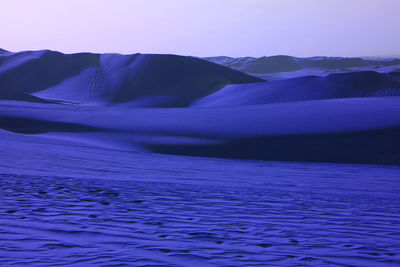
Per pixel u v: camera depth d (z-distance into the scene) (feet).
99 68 344.90
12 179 22.29
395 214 17.06
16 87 318.65
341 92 236.22
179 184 29.81
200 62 358.84
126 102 276.82
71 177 28.73
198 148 87.56
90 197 17.15
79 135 101.71
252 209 16.48
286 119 114.83
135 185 24.94
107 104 272.51
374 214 16.66
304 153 82.53
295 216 15.12
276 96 229.45
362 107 129.29
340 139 90.79
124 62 346.74
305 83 246.47
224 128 107.45
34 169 33.78
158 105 264.52
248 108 142.61
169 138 97.81
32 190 18.07
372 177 48.80
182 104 264.31
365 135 92.89
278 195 24.00
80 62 359.87
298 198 22.63
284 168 58.59
